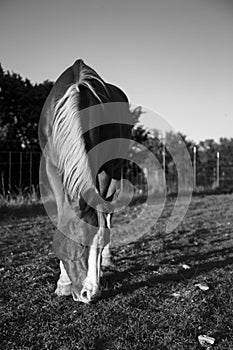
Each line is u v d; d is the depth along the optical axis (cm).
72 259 282
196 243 588
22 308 327
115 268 438
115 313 316
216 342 273
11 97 1636
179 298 350
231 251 536
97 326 292
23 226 723
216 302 342
